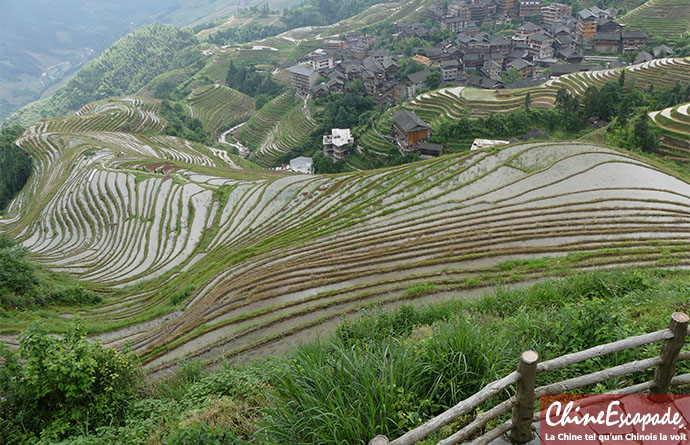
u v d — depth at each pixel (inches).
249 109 3961.6
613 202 859.4
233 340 570.6
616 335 209.3
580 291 386.9
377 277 692.1
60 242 1441.9
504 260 687.7
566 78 2375.7
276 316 609.0
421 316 393.4
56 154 2273.6
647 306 304.5
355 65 3257.9
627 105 1797.5
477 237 774.5
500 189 985.5
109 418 284.0
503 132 2012.8
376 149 2308.1
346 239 871.7
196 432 184.9
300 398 179.5
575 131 1931.6
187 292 826.8
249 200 1330.0
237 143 3398.1
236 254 951.6
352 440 160.4
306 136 2915.8
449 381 192.5
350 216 1015.6
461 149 2011.6
